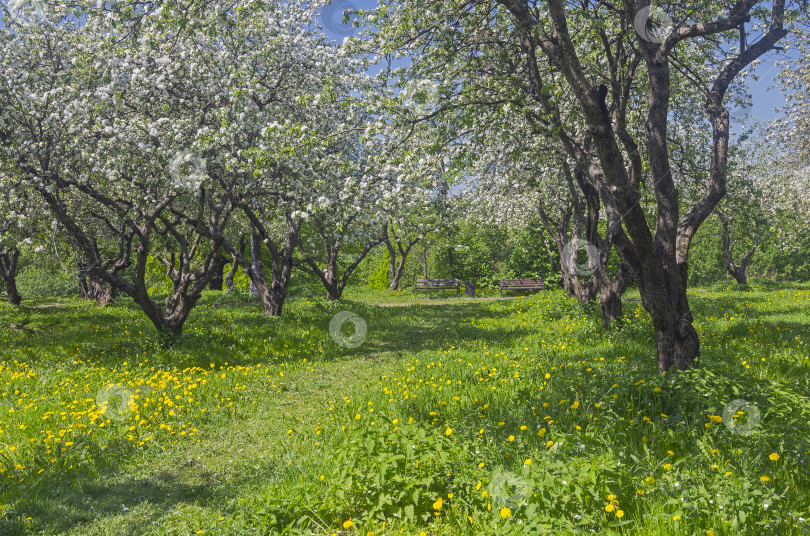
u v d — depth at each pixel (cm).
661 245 695
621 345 1010
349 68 1348
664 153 707
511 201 2117
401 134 888
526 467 367
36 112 1014
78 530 398
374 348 1287
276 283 1744
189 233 1955
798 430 447
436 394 711
